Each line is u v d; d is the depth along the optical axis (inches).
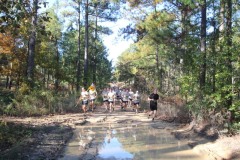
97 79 2491.4
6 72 1135.0
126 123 714.8
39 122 636.7
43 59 1350.9
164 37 855.1
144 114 907.4
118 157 392.8
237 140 413.7
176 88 1051.3
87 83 1360.7
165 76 1440.7
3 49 1096.8
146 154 410.0
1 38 1084.5
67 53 2144.4
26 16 292.2
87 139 511.8
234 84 464.1
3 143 406.3
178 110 765.9
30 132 503.2
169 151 427.8
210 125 522.0
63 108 877.2
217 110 538.6
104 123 710.5
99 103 1243.2
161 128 638.5
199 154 408.8
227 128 472.1
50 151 401.1
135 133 579.8
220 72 497.0
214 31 595.8
